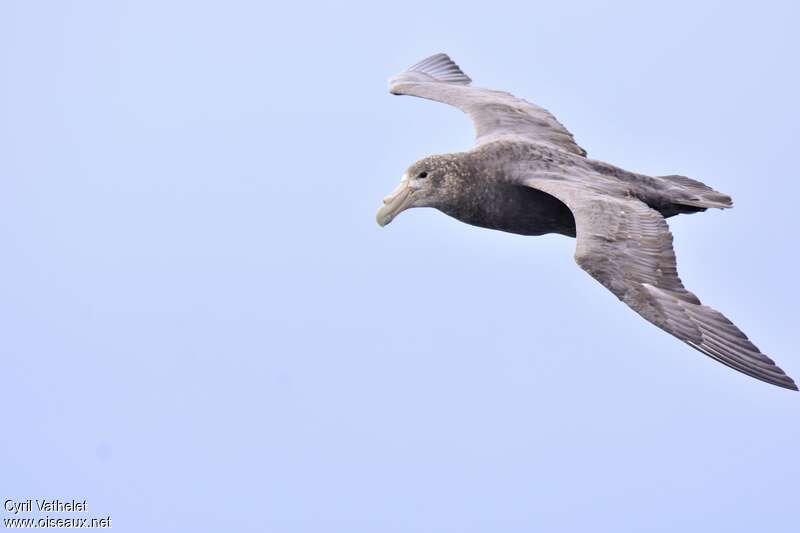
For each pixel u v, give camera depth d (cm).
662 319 1361
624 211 1448
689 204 1582
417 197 1596
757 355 1329
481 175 1577
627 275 1391
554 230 1602
